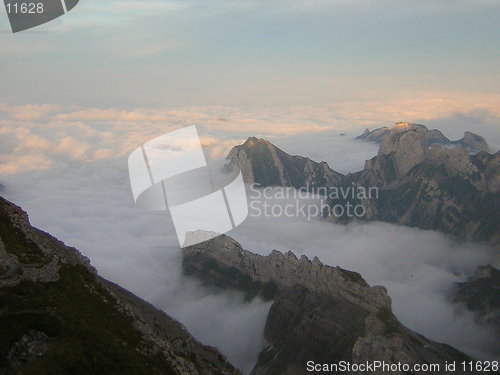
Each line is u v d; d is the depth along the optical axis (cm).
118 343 6100
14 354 5103
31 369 5031
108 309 6850
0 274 6219
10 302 5750
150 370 5966
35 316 5478
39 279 6538
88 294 6912
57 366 5141
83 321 6053
